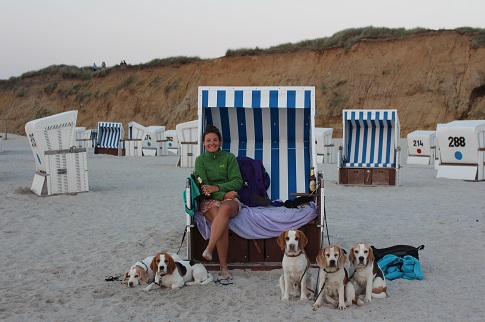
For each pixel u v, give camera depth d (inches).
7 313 215.3
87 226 391.2
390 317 207.2
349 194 571.8
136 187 615.2
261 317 209.3
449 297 230.2
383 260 267.3
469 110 1619.1
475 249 316.8
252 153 334.6
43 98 2662.4
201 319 207.3
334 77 1836.9
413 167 960.3
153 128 1296.8
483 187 629.3
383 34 1884.8
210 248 257.4
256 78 2003.0
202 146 302.8
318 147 1079.0
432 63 1722.4
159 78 2316.7
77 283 257.6
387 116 658.8
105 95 2428.6
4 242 341.7
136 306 223.8
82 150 552.4
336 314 211.5
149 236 352.5
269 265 273.7
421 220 411.5
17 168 842.8
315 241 275.6
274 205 297.6
